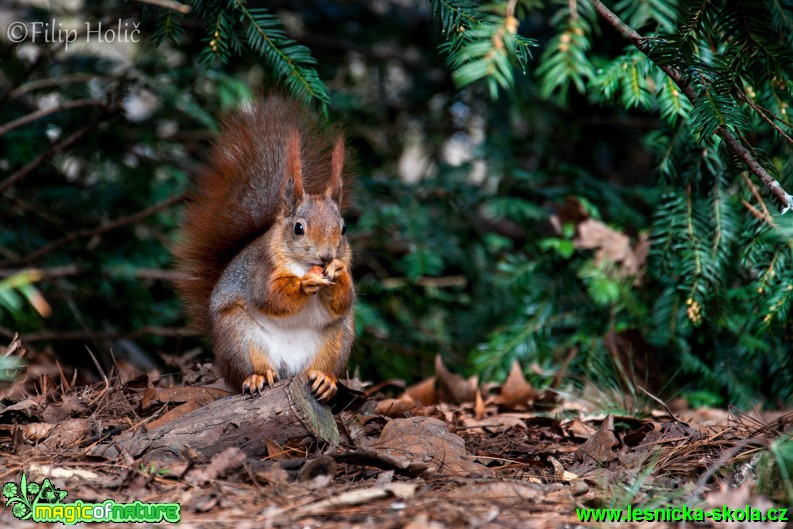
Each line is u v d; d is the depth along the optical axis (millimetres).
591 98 9820
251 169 8367
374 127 15000
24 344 10977
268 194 8297
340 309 7410
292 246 7301
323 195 7734
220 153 8453
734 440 7031
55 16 12039
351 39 15484
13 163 11227
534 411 9305
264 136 8484
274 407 6613
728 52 6664
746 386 10320
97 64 13094
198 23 12039
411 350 13055
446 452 6828
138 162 13234
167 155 13742
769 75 6613
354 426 7461
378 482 6047
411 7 15703
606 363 10375
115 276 12336
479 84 14242
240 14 7797
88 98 11898
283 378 7465
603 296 10453
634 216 11250
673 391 10141
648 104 7961
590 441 7156
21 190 12453
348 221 13422
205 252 8305
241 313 7477
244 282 7480
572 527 5281
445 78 15250
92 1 13125
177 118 13016
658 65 6523
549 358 11000
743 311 9797
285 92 8852
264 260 7398
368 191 12453
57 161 12430
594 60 9852
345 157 8805
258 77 13883
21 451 6699
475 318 13797
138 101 14953
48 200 12477
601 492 5965
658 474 6473
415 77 15664
